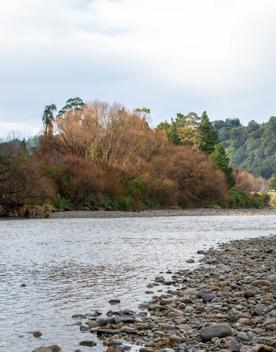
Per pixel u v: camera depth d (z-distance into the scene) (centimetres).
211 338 828
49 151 8044
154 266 1805
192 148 11450
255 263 1783
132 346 817
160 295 1265
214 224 4819
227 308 1051
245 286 1302
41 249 2334
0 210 5556
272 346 764
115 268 1748
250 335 832
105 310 1111
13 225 4178
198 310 1052
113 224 4512
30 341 876
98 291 1330
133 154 8706
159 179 8956
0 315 1066
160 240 2891
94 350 813
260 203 12075
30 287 1383
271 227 4391
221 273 1580
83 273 1633
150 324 944
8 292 1311
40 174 6009
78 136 8131
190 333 875
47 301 1205
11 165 5619
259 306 1050
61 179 7012
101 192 7369
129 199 7775
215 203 10288
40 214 5609
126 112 8762
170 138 11425
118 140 8344
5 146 6112
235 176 15312
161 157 9375
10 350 825
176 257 2072
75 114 8581
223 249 2370
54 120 8456
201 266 1769
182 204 9556
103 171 7575
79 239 2889
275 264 1720
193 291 1278
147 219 5631
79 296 1266
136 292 1316
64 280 1498
